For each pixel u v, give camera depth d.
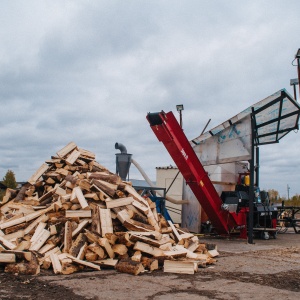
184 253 8.44
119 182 9.72
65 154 11.81
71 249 7.72
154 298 5.61
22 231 8.62
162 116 12.35
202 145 15.63
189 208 17.19
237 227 14.43
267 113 14.27
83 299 5.46
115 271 7.51
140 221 8.99
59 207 8.81
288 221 18.33
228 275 7.47
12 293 5.66
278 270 8.10
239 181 16.59
